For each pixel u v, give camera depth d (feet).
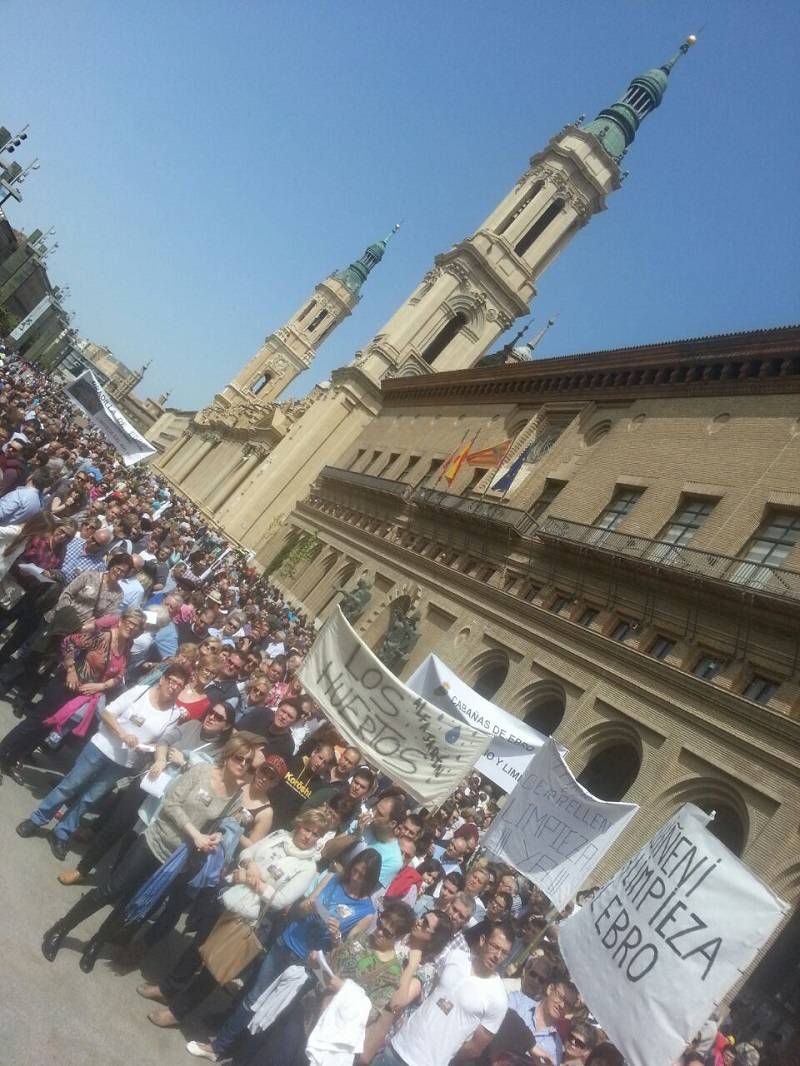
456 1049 19.86
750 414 82.89
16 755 26.94
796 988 51.08
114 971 22.12
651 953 24.88
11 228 249.75
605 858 63.62
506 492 111.34
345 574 145.69
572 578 88.63
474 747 32.09
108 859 26.58
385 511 146.20
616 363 106.93
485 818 50.85
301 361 362.74
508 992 24.39
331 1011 18.60
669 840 26.40
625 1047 24.08
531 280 204.95
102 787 23.80
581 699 76.84
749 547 72.59
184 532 96.22
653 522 83.61
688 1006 23.77
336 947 20.15
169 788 21.56
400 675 105.50
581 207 204.54
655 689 70.38
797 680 61.31
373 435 191.01
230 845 21.75
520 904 37.22
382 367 201.87
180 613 43.24
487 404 145.69
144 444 75.51
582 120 208.03
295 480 198.29
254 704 32.27
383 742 32.07
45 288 355.15
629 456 95.55
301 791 28.60
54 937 20.61
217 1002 24.41
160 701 24.00
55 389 206.59
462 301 203.82
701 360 91.45
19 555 32.27
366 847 23.29
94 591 30.35
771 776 58.34
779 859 54.65
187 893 22.21
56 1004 19.30
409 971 19.77
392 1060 19.75
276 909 20.86
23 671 31.86
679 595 73.77
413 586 118.62
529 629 89.20
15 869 22.77
